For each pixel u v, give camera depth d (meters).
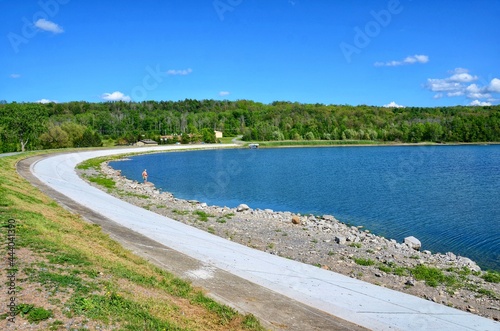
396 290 19.11
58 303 11.13
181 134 178.00
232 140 181.25
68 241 17.81
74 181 53.69
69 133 126.44
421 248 28.50
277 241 27.58
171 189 58.00
